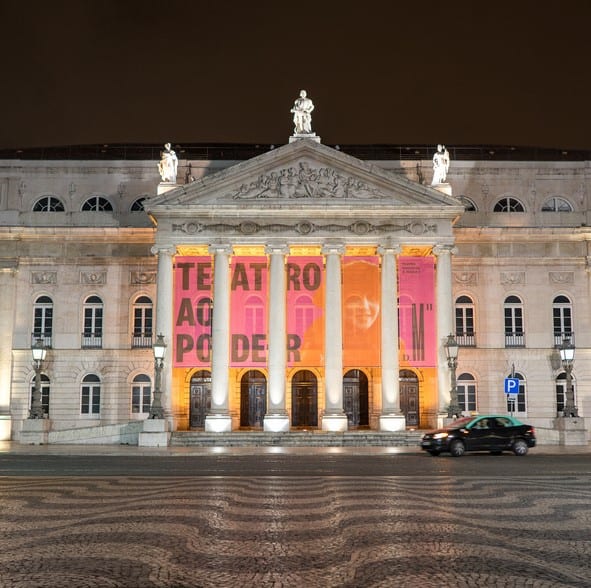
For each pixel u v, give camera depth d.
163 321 45.69
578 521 12.58
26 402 50.94
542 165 54.81
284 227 46.34
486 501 15.20
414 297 46.69
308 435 41.44
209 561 9.57
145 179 54.50
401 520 12.67
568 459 30.39
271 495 16.36
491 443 33.19
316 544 10.62
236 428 50.78
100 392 51.16
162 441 40.03
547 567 9.20
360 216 46.44
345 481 19.69
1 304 51.41
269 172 46.81
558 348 51.44
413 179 54.03
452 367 41.94
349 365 46.28
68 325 51.41
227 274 46.19
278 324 45.56
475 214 53.97
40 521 12.66
